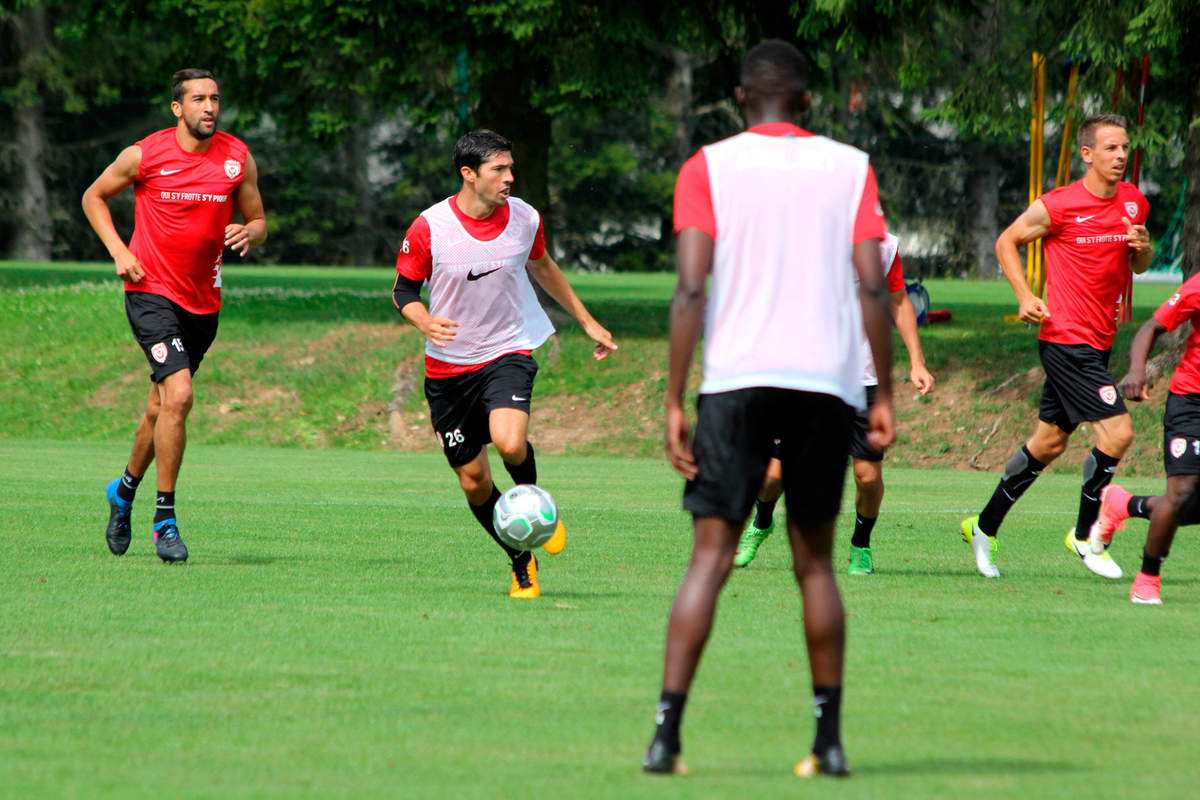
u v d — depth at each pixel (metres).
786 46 14.21
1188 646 20.55
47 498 41.84
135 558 29.50
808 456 13.48
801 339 13.30
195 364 30.33
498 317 25.80
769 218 13.41
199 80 28.72
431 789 12.48
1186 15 65.50
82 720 15.20
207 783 12.69
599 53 91.88
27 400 79.94
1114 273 29.56
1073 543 30.64
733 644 20.30
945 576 29.56
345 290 117.00
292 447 74.50
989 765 13.52
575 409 77.44
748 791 12.41
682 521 39.09
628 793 12.32
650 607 23.84
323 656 18.94
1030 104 78.75
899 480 56.31
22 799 12.12
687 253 13.40
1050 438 29.73
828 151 13.71
